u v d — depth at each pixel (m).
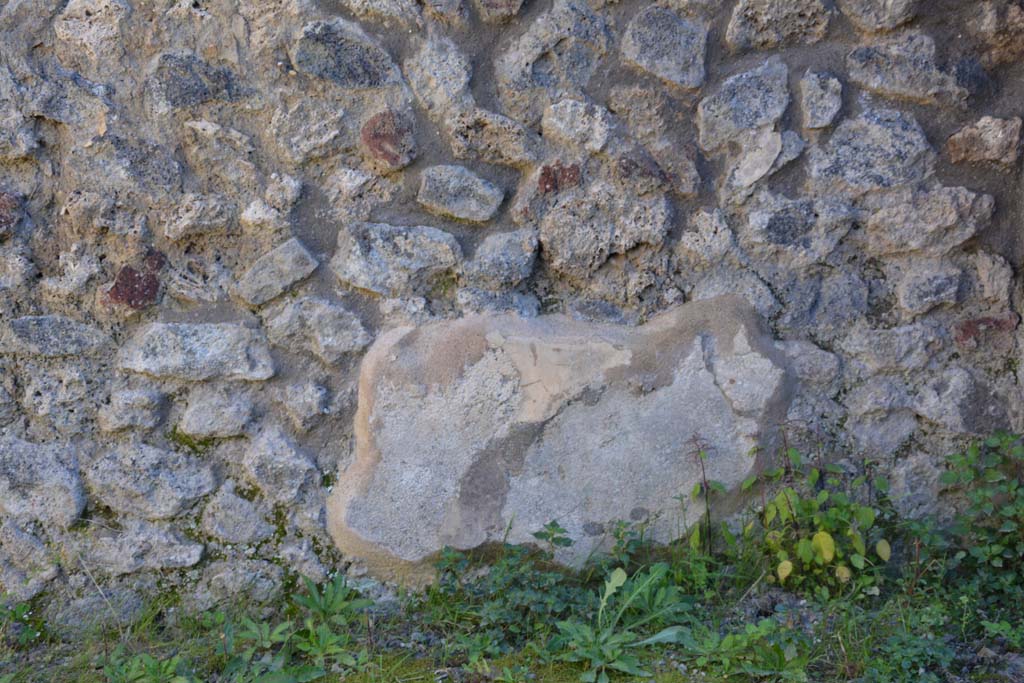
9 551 2.54
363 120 2.63
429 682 2.32
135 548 2.58
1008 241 2.79
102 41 2.54
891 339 2.78
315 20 2.58
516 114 2.69
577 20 2.67
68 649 2.50
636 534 2.75
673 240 2.75
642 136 2.71
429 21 2.64
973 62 2.74
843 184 2.74
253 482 2.63
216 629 2.52
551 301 2.77
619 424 2.72
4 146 2.50
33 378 2.55
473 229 2.71
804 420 2.78
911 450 2.80
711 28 2.71
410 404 2.66
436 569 2.69
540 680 2.31
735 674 2.31
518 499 2.71
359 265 2.64
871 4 2.70
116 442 2.59
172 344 2.58
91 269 2.56
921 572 2.73
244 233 2.61
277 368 2.63
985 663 2.40
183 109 2.56
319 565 2.66
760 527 2.78
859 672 2.32
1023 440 2.79
